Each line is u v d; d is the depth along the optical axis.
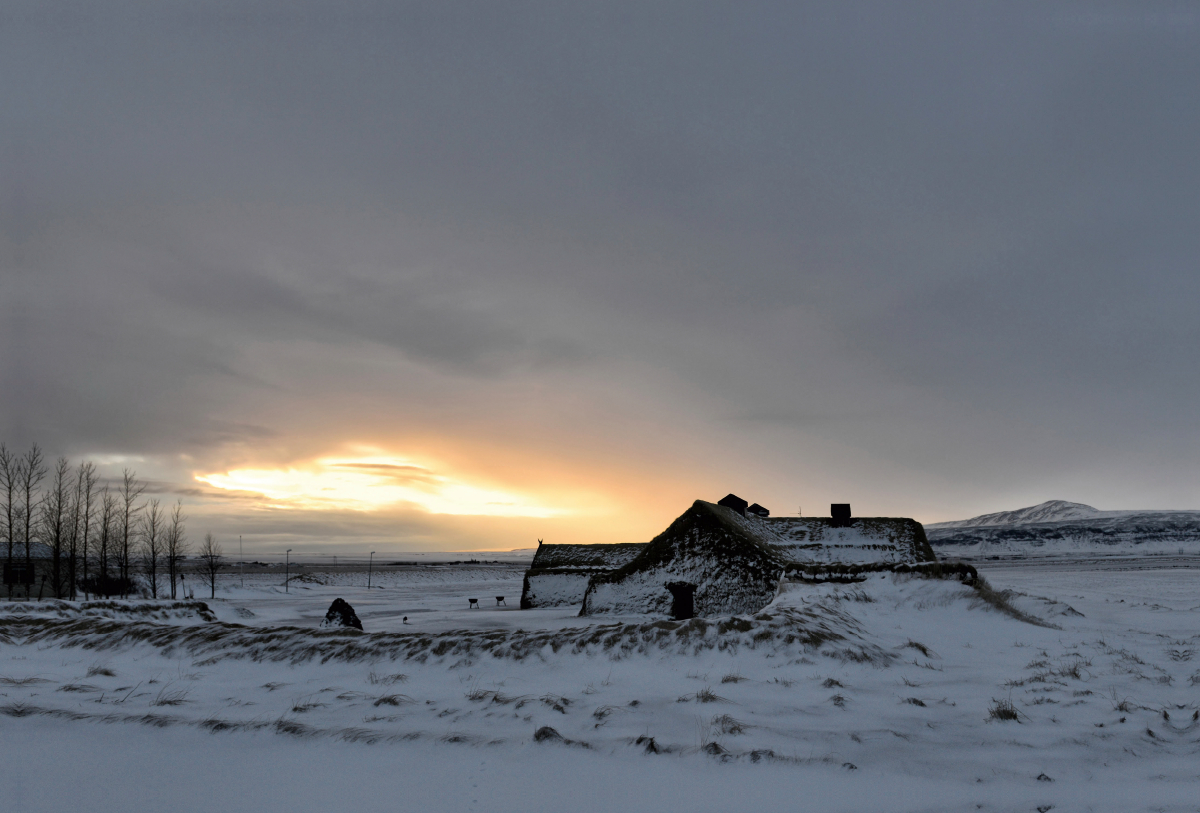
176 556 74.00
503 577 163.12
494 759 8.48
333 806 7.05
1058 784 7.72
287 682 15.19
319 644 18.00
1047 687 13.31
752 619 18.25
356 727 9.98
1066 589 55.72
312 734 9.56
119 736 9.51
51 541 56.25
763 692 12.91
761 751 8.58
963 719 10.80
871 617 22.06
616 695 12.66
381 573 188.88
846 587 26.03
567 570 55.41
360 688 14.07
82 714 10.59
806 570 29.50
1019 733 9.89
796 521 52.69
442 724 10.34
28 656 19.61
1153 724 10.38
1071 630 22.61
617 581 40.16
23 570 59.06
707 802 7.10
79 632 21.88
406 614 46.38
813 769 8.07
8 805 7.05
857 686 13.47
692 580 38.50
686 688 13.34
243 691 13.96
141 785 7.66
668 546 40.12
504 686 13.97
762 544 42.03
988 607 23.81
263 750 8.95
